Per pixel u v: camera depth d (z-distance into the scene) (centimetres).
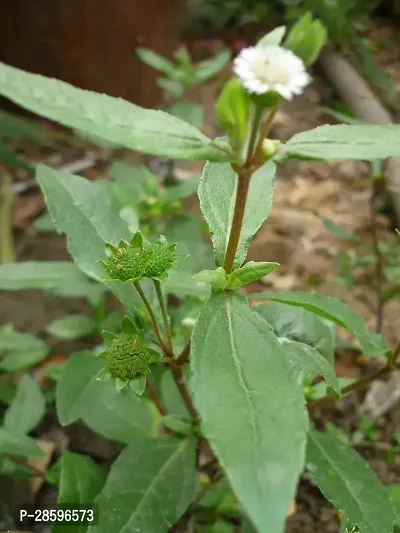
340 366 9
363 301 10
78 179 6
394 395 9
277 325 5
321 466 5
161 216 10
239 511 7
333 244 12
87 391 6
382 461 8
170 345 5
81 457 6
